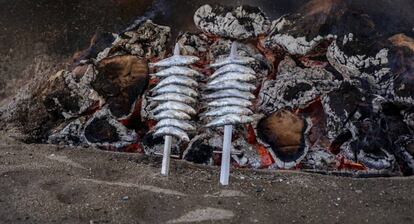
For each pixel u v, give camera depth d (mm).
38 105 2078
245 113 1588
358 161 1763
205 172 1718
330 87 1865
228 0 2182
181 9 2199
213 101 1625
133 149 1953
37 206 1392
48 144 1975
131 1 2258
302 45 1893
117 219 1348
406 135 1797
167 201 1445
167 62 1663
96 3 2279
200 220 1352
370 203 1484
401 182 1657
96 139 1945
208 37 2025
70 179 1583
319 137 1838
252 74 1618
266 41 1951
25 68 2299
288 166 1803
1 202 1409
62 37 2305
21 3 2348
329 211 1424
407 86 1779
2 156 1762
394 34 1949
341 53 1841
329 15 1900
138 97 1945
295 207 1441
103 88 1955
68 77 2016
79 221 1329
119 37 2059
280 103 1876
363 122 1782
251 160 1822
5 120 2121
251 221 1349
